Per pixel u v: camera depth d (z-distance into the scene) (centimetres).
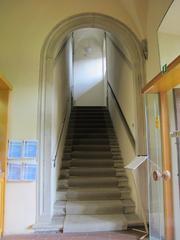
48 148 349
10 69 361
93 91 895
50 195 341
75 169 473
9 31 370
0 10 375
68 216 363
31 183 337
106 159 505
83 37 915
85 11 381
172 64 208
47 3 380
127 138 446
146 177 346
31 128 348
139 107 363
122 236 308
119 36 388
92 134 597
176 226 261
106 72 795
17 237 309
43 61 365
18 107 352
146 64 365
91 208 374
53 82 378
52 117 367
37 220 329
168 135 274
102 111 743
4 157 333
